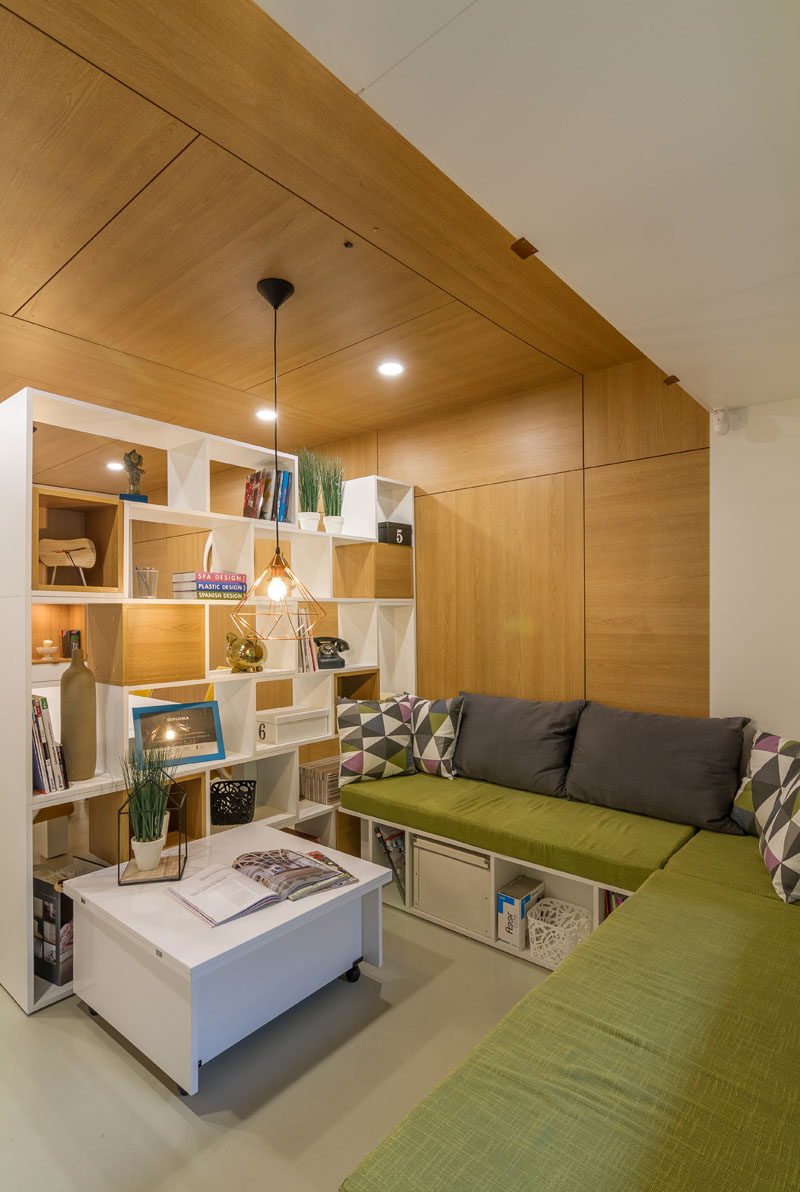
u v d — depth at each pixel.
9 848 2.37
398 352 3.10
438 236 2.15
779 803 2.22
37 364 3.28
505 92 1.01
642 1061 1.30
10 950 2.37
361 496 3.98
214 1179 1.61
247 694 3.00
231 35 1.38
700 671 2.98
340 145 1.73
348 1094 1.89
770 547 2.79
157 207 1.99
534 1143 1.11
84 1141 1.72
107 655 2.70
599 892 2.38
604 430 3.30
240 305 2.63
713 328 1.89
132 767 2.47
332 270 2.36
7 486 2.38
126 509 2.63
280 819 3.09
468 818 2.78
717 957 1.67
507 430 3.71
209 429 4.46
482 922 2.76
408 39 0.90
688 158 1.16
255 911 2.11
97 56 1.43
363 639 3.88
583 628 3.36
